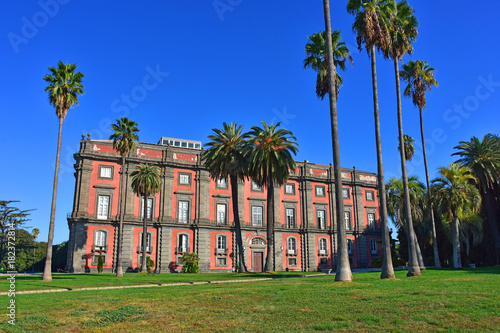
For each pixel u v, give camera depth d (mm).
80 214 50844
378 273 33094
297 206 65062
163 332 10422
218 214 58938
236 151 44000
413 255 27812
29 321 11852
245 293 16844
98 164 53562
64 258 85438
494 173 46438
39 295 19297
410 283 19938
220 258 56812
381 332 9625
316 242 64375
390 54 31062
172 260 53781
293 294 16047
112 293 19406
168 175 56500
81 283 28422
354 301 13750
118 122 45812
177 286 24984
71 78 37656
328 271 47688
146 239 52000
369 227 69688
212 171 45031
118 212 53000
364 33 27297
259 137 42031
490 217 46531
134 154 55531
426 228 55719
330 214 66938
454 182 40719
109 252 51219
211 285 24969
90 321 11852
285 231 62656
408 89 41250
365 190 71250
